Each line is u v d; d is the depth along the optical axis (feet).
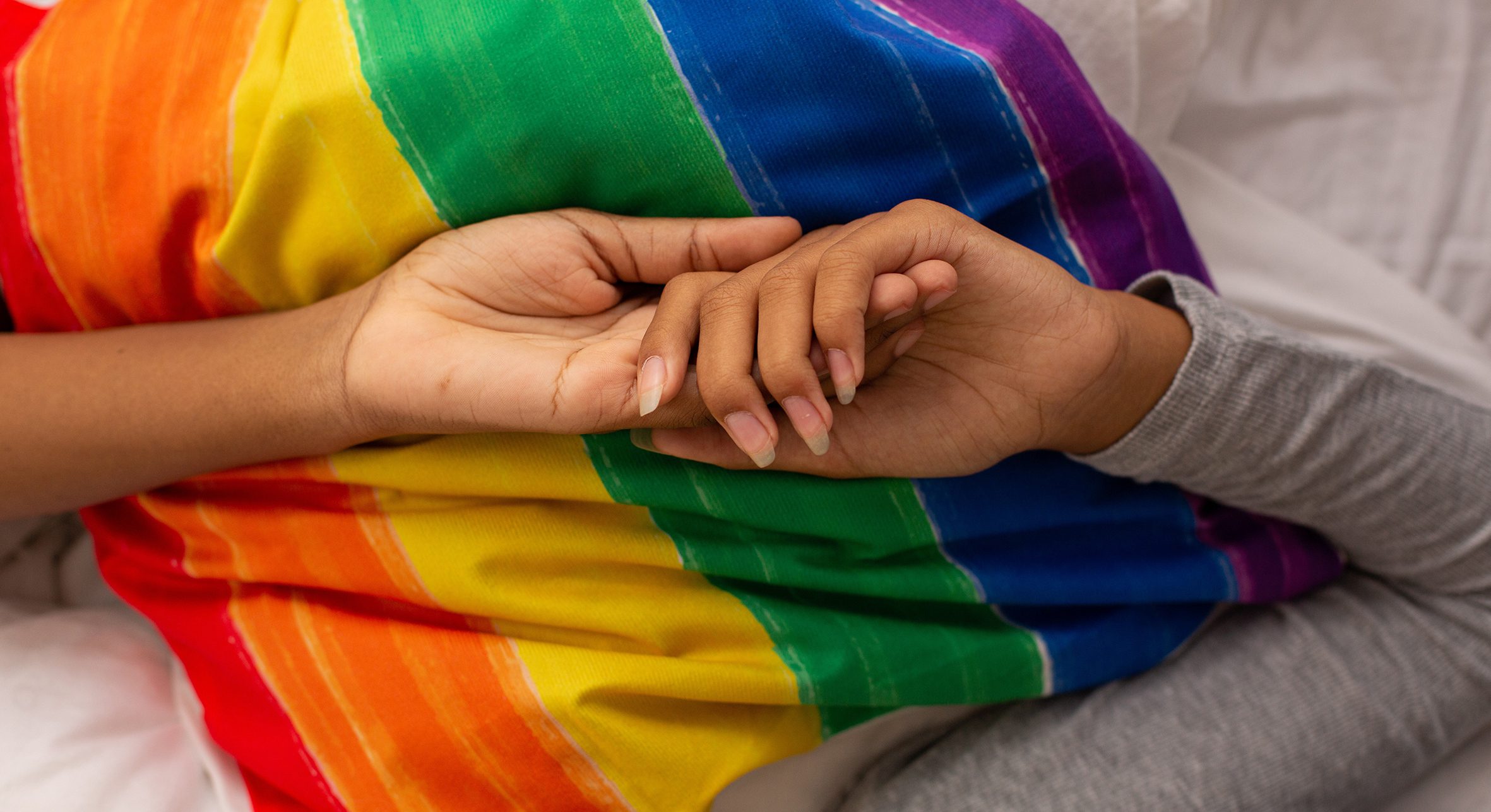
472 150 1.65
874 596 1.94
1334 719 2.08
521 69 1.61
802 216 1.72
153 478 1.91
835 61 1.62
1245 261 2.77
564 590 1.81
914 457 1.71
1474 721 2.18
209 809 2.00
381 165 1.69
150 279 1.88
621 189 1.69
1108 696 2.21
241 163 1.75
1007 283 1.50
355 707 1.84
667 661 1.78
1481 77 2.70
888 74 1.64
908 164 1.73
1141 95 2.47
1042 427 1.71
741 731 1.89
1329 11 2.80
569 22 1.60
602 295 1.69
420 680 1.81
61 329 2.04
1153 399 1.80
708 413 1.50
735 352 1.37
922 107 1.68
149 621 2.39
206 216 1.82
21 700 2.02
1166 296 1.91
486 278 1.66
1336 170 2.81
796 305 1.37
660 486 1.75
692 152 1.64
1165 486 2.15
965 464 1.74
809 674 1.82
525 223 1.67
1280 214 2.77
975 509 1.93
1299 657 2.17
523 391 1.51
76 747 1.97
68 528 2.56
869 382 1.67
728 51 1.60
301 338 1.73
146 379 1.80
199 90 1.82
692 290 1.49
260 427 1.76
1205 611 2.31
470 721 1.77
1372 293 2.68
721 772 1.84
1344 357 1.89
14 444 1.82
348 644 1.87
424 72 1.63
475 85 1.63
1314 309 2.68
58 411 1.81
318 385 1.68
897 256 1.43
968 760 2.14
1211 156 2.85
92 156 1.82
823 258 1.40
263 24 1.83
